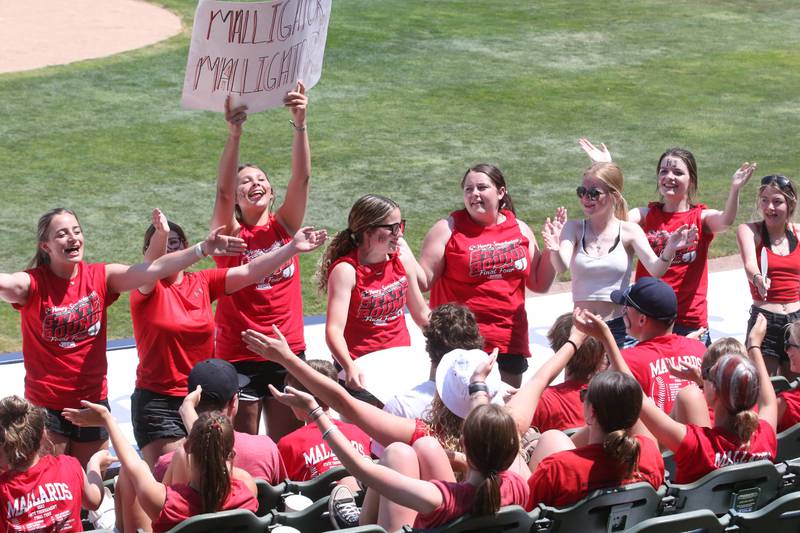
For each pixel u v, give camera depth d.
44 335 21.89
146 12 88.88
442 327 19.11
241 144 58.50
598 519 16.78
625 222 27.25
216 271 23.22
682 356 21.45
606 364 21.14
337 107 65.88
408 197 51.59
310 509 17.55
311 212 49.22
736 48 83.94
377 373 22.41
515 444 15.53
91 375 22.39
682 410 19.56
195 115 63.25
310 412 15.76
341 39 80.81
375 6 91.56
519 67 76.44
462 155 58.25
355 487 18.97
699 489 17.67
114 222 47.16
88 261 42.78
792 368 22.27
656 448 17.88
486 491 15.44
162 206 49.41
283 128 61.56
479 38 83.56
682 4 98.56
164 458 19.52
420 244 45.62
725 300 40.00
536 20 90.25
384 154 57.91
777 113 67.94
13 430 17.48
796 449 20.66
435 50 79.75
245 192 24.91
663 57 80.69
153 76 70.94
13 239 44.78
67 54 75.50
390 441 17.34
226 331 24.80
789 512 17.75
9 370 32.88
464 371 17.34
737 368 17.91
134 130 60.16
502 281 26.28
